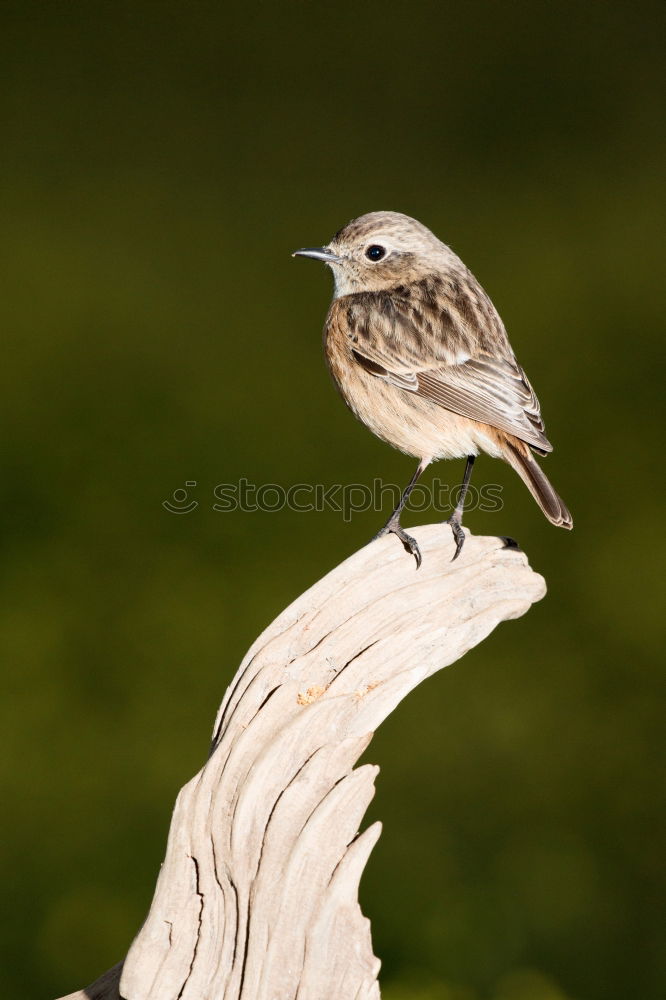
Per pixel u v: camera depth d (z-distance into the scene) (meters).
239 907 5.29
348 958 5.16
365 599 6.24
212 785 5.44
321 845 5.23
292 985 5.21
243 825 5.32
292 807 5.30
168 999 5.33
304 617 6.15
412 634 6.19
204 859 5.34
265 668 5.95
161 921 5.32
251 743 5.56
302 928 5.20
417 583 6.36
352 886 5.19
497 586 6.48
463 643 6.33
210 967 5.32
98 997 5.90
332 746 5.35
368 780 5.27
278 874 5.25
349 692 5.97
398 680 5.84
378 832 5.24
